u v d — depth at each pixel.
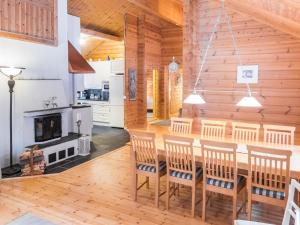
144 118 9.52
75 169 5.12
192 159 3.34
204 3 5.47
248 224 2.31
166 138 3.47
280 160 2.80
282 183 2.89
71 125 6.79
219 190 3.22
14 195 3.96
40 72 5.56
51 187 4.27
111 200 3.84
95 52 11.32
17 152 5.17
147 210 3.56
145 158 3.73
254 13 4.34
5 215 3.38
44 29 5.58
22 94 5.11
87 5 7.52
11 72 4.61
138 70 9.40
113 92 9.53
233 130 4.40
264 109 5.13
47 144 5.37
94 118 10.11
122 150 6.49
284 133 4.01
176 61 10.30
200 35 5.57
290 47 4.82
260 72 5.10
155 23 9.94
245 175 3.36
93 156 5.98
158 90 11.04
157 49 10.27
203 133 4.66
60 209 3.55
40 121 5.31
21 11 5.08
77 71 6.42
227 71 5.38
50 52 5.75
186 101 3.70
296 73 4.82
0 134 4.89
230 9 5.21
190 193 4.11
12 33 4.93
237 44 5.25
